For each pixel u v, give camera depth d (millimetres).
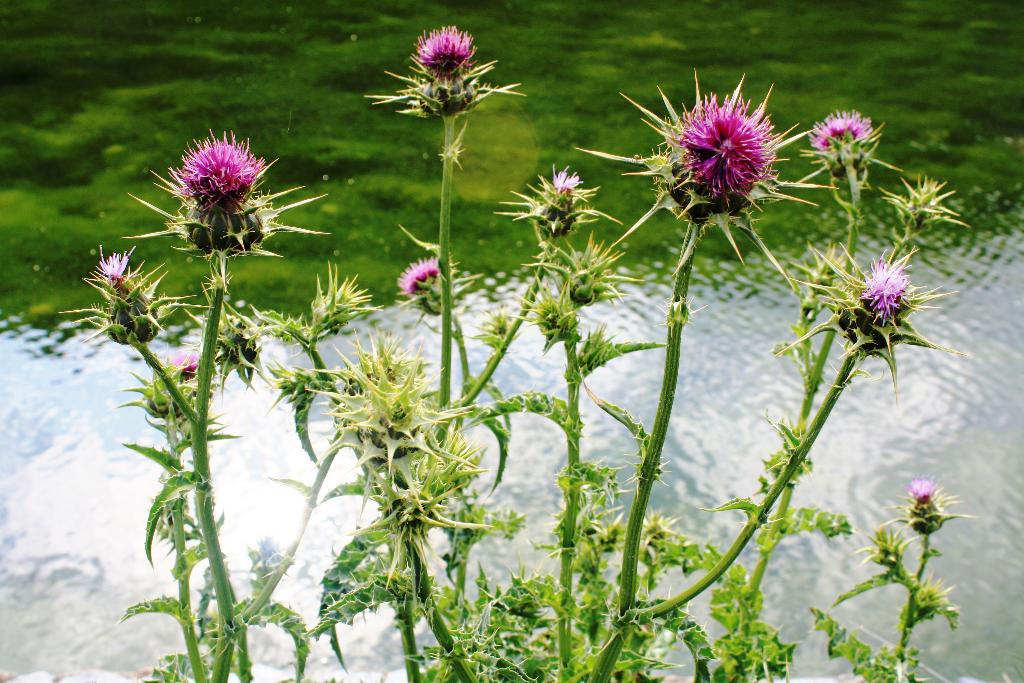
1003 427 2146
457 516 1118
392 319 2352
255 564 1058
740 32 5328
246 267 2588
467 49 1075
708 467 1970
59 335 2328
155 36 4699
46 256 2643
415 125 3676
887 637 1659
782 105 4125
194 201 912
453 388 2072
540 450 2010
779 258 2787
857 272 901
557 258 1041
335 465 1914
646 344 1010
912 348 2434
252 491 1855
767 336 2410
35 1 5281
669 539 1159
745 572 1138
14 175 3152
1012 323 2508
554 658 1021
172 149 3387
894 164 3533
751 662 1099
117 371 2221
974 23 5750
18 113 3680
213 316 902
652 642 1117
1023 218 3115
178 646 1598
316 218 2906
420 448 853
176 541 978
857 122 1199
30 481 1898
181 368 957
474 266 2637
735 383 2234
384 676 1254
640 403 2146
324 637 1605
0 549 1745
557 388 2150
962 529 1887
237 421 2055
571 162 3340
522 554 1715
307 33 4828
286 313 2320
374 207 3006
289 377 993
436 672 1036
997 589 1754
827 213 3121
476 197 3090
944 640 1659
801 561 1833
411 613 962
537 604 1027
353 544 986
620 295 1021
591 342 1011
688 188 882
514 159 3346
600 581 1134
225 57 4406
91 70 4188
